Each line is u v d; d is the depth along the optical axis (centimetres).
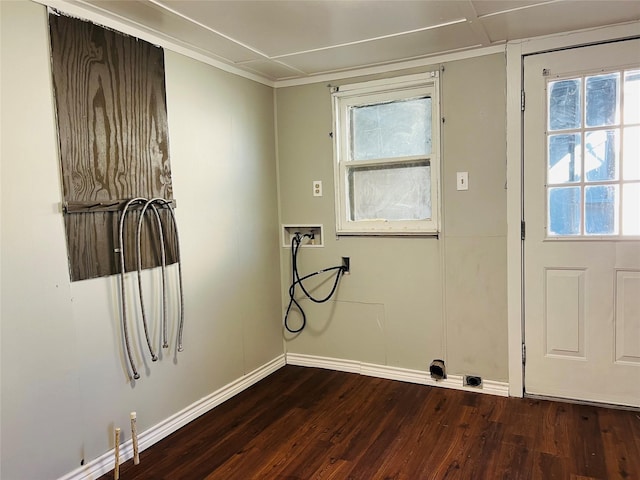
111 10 211
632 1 215
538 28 249
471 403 280
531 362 283
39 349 193
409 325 315
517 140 274
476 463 217
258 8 212
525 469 211
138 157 236
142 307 230
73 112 205
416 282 310
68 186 203
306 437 247
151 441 244
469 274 294
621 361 263
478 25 242
